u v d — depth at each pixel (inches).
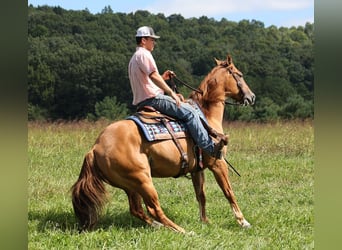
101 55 2132.1
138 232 269.4
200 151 294.2
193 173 315.6
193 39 2502.5
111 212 326.3
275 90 2003.0
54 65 2076.8
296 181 475.8
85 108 2064.5
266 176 499.2
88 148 684.1
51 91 2028.8
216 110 322.3
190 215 327.0
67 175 470.3
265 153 656.4
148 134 273.1
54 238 255.1
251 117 1537.9
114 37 2317.9
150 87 284.5
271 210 349.1
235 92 329.1
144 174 269.6
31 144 674.8
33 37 2140.7
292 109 1631.4
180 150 283.3
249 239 269.1
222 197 404.5
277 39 2640.3
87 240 249.3
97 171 269.4
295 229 297.4
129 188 272.2
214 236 270.4
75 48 2146.9
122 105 1850.4
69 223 292.5
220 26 2797.7
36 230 273.9
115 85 2095.2
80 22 2333.9
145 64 278.5
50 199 364.2
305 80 2240.4
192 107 293.3
